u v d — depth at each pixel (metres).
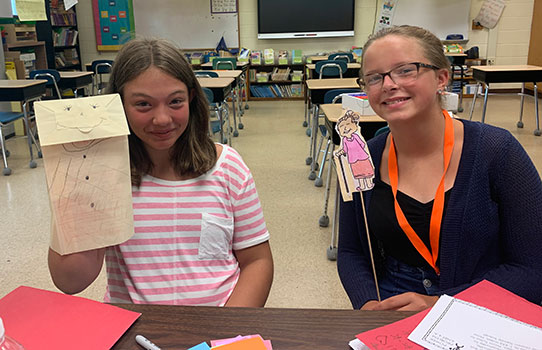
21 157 4.80
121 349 0.69
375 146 1.24
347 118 0.99
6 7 5.98
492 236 1.11
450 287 1.11
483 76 4.96
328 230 2.98
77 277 0.92
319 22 8.16
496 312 0.75
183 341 0.71
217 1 8.21
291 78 8.59
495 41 8.08
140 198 1.07
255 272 1.13
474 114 6.48
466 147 1.10
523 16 7.94
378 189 1.21
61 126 0.74
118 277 1.10
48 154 0.74
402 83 1.05
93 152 0.76
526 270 1.07
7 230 3.00
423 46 1.06
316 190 3.73
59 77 5.41
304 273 2.44
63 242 0.76
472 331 0.70
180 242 1.07
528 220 1.06
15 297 0.81
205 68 7.05
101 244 0.78
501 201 1.09
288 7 8.12
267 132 5.95
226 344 0.68
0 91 4.26
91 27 8.45
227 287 1.09
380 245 1.25
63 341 0.70
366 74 1.10
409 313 0.78
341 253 1.30
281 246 2.76
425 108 1.08
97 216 0.77
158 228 1.07
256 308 0.80
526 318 0.74
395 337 0.69
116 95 0.78
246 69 8.19
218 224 1.08
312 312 0.79
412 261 1.17
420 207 1.13
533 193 1.06
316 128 4.07
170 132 1.00
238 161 1.15
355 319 0.76
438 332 0.70
